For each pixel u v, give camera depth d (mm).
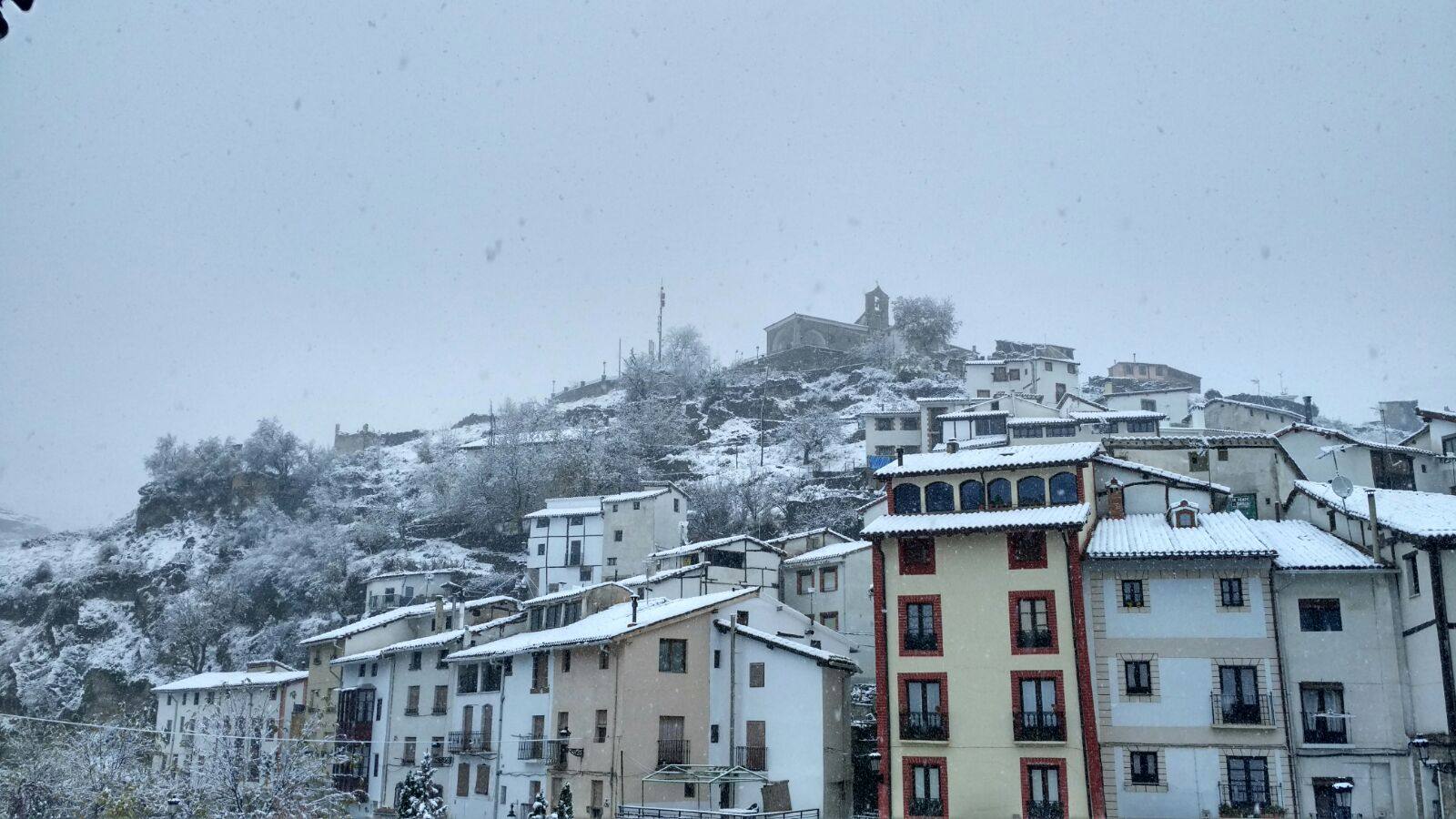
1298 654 46031
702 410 154125
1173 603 47625
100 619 126125
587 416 157625
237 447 152125
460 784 65500
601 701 55375
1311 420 113188
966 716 48469
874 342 164625
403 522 134125
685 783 53938
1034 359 120500
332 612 117750
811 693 53469
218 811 61625
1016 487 51531
